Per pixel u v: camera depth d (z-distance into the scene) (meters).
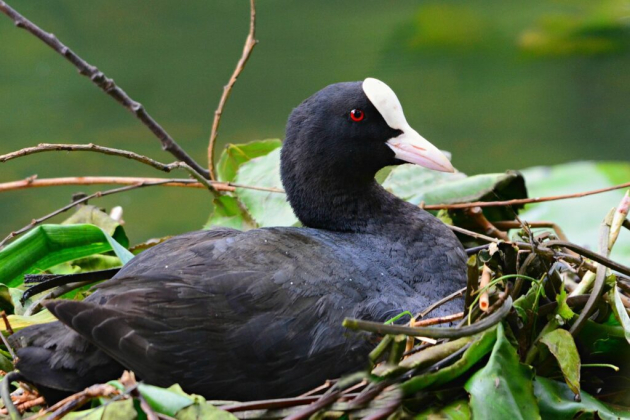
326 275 7.78
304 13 27.56
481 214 10.34
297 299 7.50
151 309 7.19
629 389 8.02
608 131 21.56
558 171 16.03
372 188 9.32
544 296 7.72
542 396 7.43
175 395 6.76
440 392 7.15
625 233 14.11
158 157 19.91
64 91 22.78
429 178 11.20
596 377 7.96
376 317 7.70
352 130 9.16
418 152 9.15
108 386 6.80
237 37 25.81
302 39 25.78
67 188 19.39
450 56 25.11
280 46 25.22
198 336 7.21
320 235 8.55
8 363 8.14
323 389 7.28
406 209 9.18
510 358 7.15
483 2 27.50
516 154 20.69
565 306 7.62
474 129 21.62
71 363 7.15
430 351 7.09
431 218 9.08
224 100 10.91
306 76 23.58
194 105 22.19
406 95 23.27
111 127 21.12
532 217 14.65
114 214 11.12
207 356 7.20
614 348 7.94
